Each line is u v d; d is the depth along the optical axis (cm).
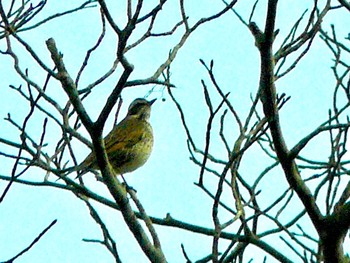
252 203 1195
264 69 1049
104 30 1134
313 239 1246
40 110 1199
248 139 1098
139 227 1090
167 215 1377
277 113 1048
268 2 1020
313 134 1054
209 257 1274
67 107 1198
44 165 1256
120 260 1105
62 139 1289
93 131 1073
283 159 1052
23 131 1188
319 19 1123
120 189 1103
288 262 1202
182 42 1191
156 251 1075
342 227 1018
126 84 1126
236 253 1180
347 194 1056
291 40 1145
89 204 1142
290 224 1289
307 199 1038
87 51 1132
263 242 1196
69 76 1082
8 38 1156
